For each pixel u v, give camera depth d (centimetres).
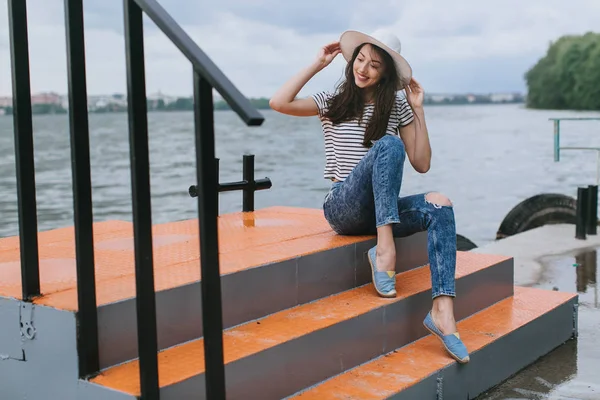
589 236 669
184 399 209
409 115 325
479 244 1012
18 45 225
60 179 1917
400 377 264
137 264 193
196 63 182
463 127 5316
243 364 226
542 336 349
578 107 8144
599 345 367
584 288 492
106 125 6544
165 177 1955
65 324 213
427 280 325
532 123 5819
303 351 249
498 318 340
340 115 318
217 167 383
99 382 208
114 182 1884
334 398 245
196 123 185
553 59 8319
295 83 318
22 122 224
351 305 285
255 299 264
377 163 288
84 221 209
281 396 242
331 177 330
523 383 314
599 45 7919
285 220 377
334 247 300
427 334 314
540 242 645
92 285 211
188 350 233
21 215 223
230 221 375
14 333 226
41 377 221
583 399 294
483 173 2088
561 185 1753
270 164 2500
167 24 186
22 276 223
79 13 208
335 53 321
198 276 249
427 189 1736
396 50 310
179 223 382
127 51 188
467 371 289
